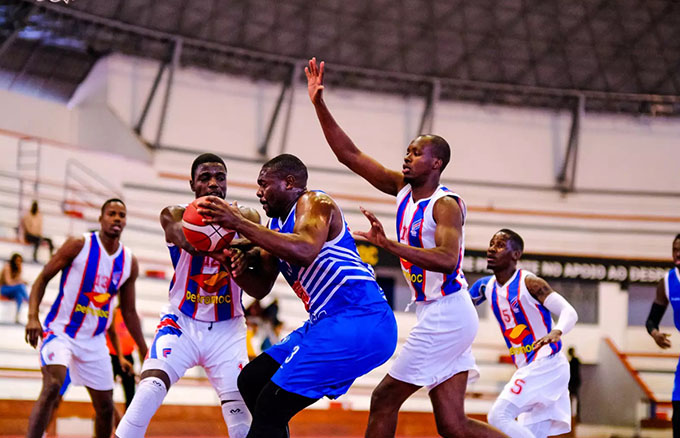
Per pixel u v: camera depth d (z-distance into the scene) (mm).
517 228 16953
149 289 12375
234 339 4039
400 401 4066
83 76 15328
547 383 5148
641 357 15602
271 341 11031
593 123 18281
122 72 15000
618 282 15680
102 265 5355
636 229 17438
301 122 16641
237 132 16000
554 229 17109
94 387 5352
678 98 18062
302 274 3402
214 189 3865
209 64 15875
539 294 5199
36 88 14719
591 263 15562
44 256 11766
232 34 16391
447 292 4039
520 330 5332
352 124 16953
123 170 14172
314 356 3268
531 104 18078
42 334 5133
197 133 15617
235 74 16203
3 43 13445
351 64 17469
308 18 16859
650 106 18359
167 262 13445
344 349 3270
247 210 3932
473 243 16641
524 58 18469
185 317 4008
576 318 5047
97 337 5379
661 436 13867
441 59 18000
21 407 8727
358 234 3256
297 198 3416
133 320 5605
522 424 5262
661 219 17594
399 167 17109
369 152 16969
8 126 13742
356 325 3303
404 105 17469
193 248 3709
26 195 11977
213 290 3979
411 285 4117
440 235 3656
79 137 14766
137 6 15172
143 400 3750
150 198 14398
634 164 18172
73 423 9273
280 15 16625
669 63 19094
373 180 4270
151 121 15195
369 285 3402
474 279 15523
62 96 15297
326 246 3346
